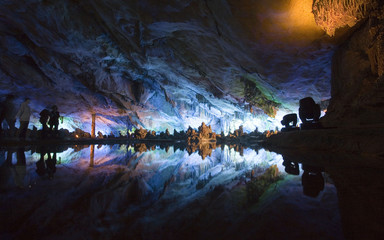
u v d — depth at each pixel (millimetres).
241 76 10562
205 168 2016
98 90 12836
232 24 6320
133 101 14820
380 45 4324
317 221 563
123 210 723
